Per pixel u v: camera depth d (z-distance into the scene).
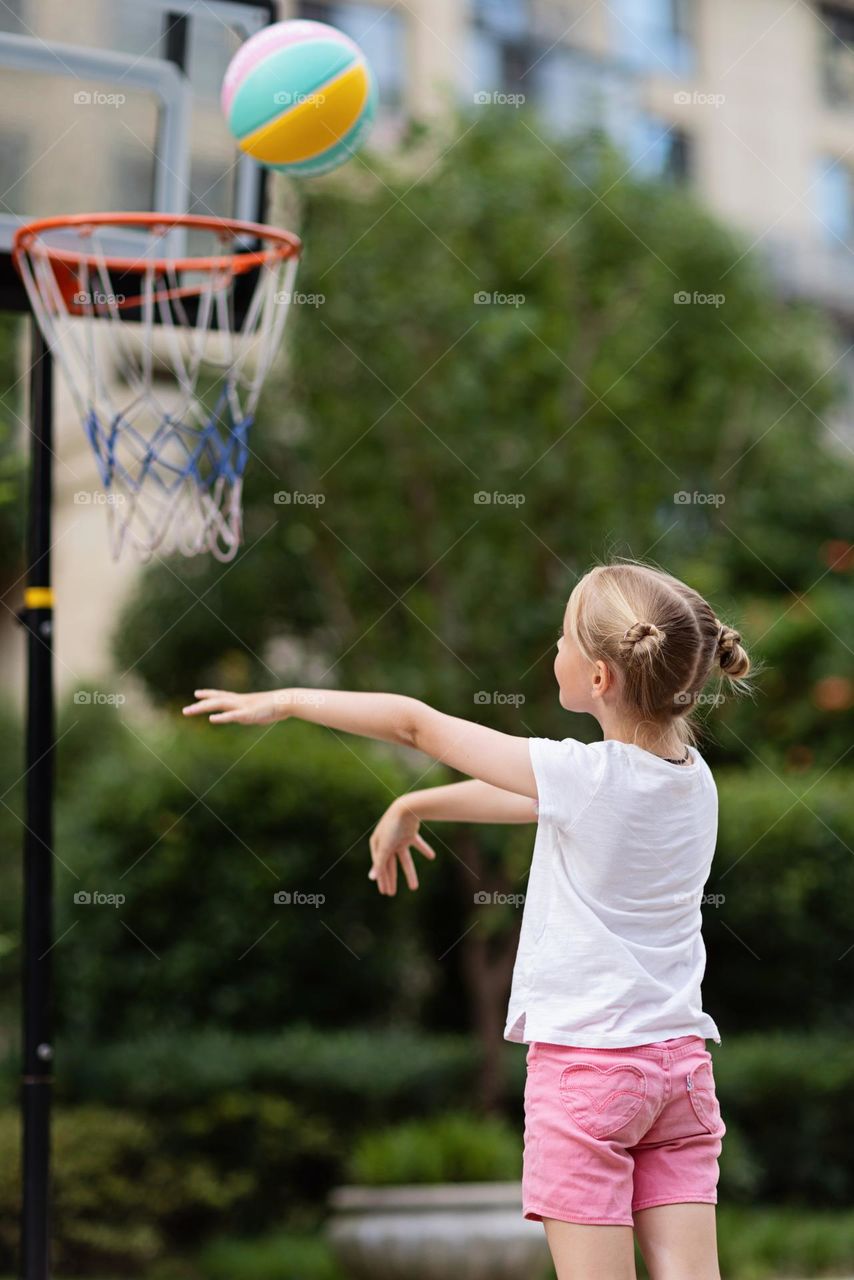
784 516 24.66
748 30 35.12
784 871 19.61
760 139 34.91
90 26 11.01
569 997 5.68
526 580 20.53
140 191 11.07
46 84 10.91
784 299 31.58
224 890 18.44
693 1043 5.75
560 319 20.64
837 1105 19.16
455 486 20.31
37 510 9.98
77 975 18.27
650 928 5.82
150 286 10.72
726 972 20.45
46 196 10.84
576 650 6.29
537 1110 5.66
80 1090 17.55
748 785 20.27
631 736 6.13
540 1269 13.30
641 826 5.82
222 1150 17.23
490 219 20.36
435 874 20.20
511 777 5.87
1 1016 19.92
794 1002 20.58
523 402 20.56
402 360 19.92
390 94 29.78
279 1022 18.91
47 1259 8.98
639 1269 15.75
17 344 18.17
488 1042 19.12
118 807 18.42
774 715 21.78
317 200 20.03
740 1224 17.59
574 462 20.48
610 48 31.83
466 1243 13.13
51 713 9.70
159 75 11.13
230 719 5.98
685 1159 5.71
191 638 21.94
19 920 20.09
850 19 37.78
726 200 34.09
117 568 24.39
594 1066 5.55
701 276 22.39
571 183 21.09
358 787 19.09
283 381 20.38
